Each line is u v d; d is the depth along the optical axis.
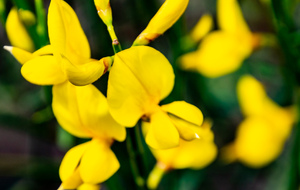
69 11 0.16
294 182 0.23
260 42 0.24
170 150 0.20
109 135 0.18
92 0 0.22
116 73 0.16
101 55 0.23
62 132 0.21
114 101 0.16
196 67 0.24
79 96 0.17
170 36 0.23
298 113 0.23
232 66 0.24
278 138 0.25
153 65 0.16
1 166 0.26
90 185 0.18
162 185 0.24
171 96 0.23
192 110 0.16
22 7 0.19
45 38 0.19
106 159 0.17
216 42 0.24
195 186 0.25
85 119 0.18
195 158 0.20
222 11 0.24
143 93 0.16
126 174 0.23
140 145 0.18
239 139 0.25
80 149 0.18
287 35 0.22
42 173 0.26
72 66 0.15
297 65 0.22
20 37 0.20
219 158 0.26
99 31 0.22
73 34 0.16
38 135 0.26
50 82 0.16
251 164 0.25
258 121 0.25
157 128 0.16
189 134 0.16
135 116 0.17
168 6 0.16
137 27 0.24
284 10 0.22
